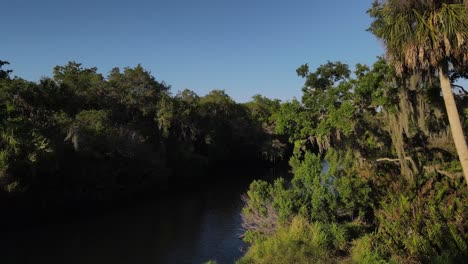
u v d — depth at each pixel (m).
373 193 16.77
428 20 9.73
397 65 10.80
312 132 19.39
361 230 14.88
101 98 40.28
